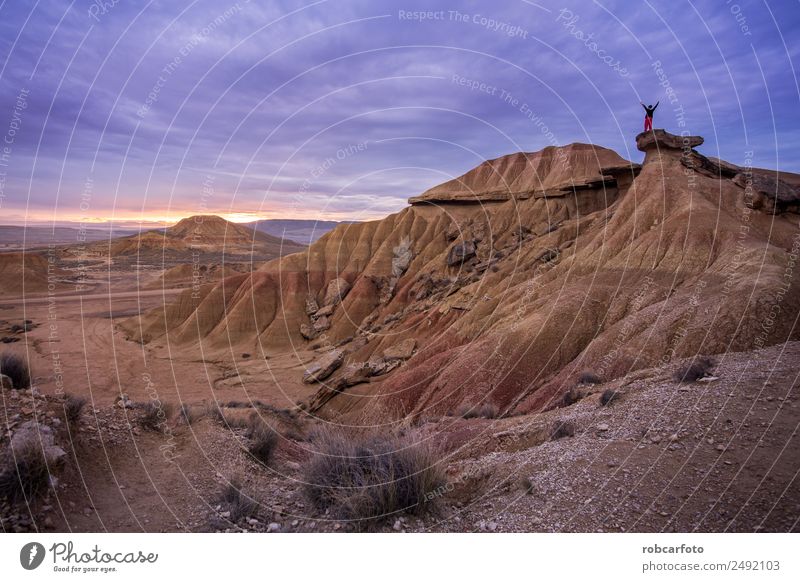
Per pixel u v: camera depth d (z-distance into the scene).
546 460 7.37
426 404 24.69
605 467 6.64
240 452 8.89
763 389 8.27
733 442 6.61
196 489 7.05
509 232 60.97
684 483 5.87
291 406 33.78
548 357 25.05
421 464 6.26
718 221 29.73
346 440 7.22
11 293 101.56
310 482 6.64
